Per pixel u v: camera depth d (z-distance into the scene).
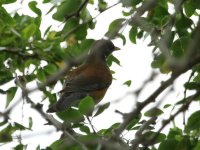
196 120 10.70
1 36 11.41
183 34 11.72
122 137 10.14
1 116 8.12
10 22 11.75
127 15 12.30
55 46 11.37
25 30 11.09
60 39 11.48
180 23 11.70
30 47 11.29
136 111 8.28
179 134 10.99
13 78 11.30
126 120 8.25
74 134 10.20
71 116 10.36
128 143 10.08
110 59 13.07
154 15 12.13
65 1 11.92
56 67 11.62
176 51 11.08
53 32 11.59
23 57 11.44
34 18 12.06
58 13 11.90
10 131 10.42
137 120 10.28
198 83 10.74
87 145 9.83
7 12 11.86
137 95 7.91
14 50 11.25
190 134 10.96
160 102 8.45
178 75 8.34
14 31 11.27
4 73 11.32
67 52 11.76
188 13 11.91
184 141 10.59
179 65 8.34
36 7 12.27
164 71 11.16
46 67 11.57
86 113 10.34
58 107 11.31
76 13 11.89
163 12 12.05
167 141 10.55
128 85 10.38
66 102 12.62
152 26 11.45
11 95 11.19
